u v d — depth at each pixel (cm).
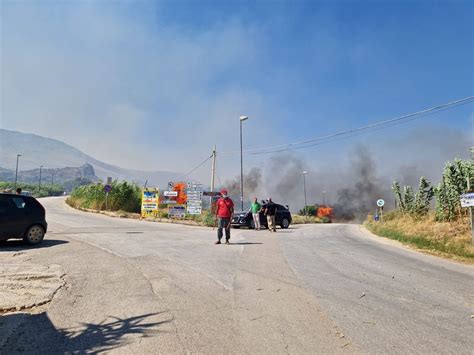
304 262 901
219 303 532
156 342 390
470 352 378
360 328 443
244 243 1271
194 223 2480
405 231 1720
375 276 762
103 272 716
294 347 383
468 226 1500
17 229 1032
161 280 661
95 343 387
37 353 362
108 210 3017
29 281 637
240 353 367
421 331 438
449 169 1706
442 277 788
